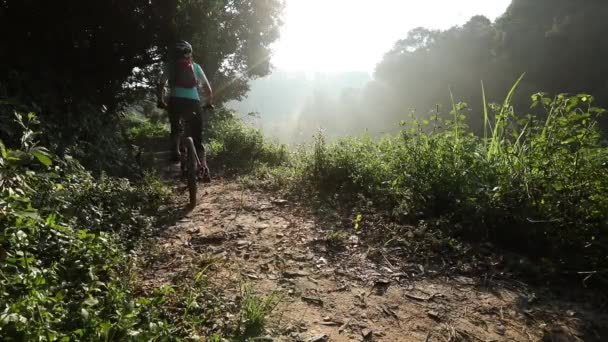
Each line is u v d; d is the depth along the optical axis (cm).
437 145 448
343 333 224
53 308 177
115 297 207
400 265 312
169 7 771
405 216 397
